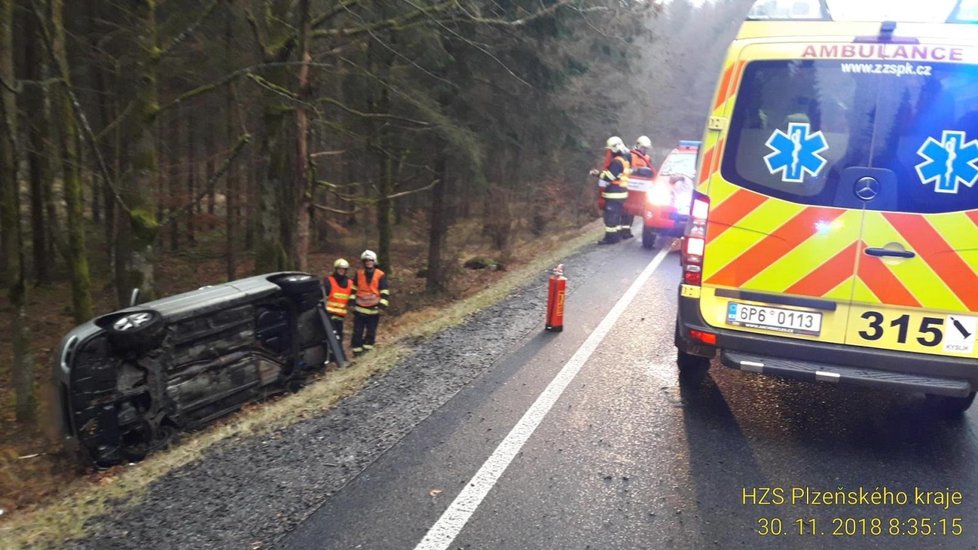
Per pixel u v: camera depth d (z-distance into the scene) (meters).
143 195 9.55
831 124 4.21
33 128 12.67
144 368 5.85
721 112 4.42
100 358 5.57
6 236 8.22
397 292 15.09
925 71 4.06
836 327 4.30
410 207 19.08
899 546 3.43
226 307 6.57
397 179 15.87
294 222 10.32
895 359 4.20
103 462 5.62
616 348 6.62
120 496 3.85
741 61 4.36
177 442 6.05
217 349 6.52
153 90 9.49
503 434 4.59
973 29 4.04
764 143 4.34
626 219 14.69
